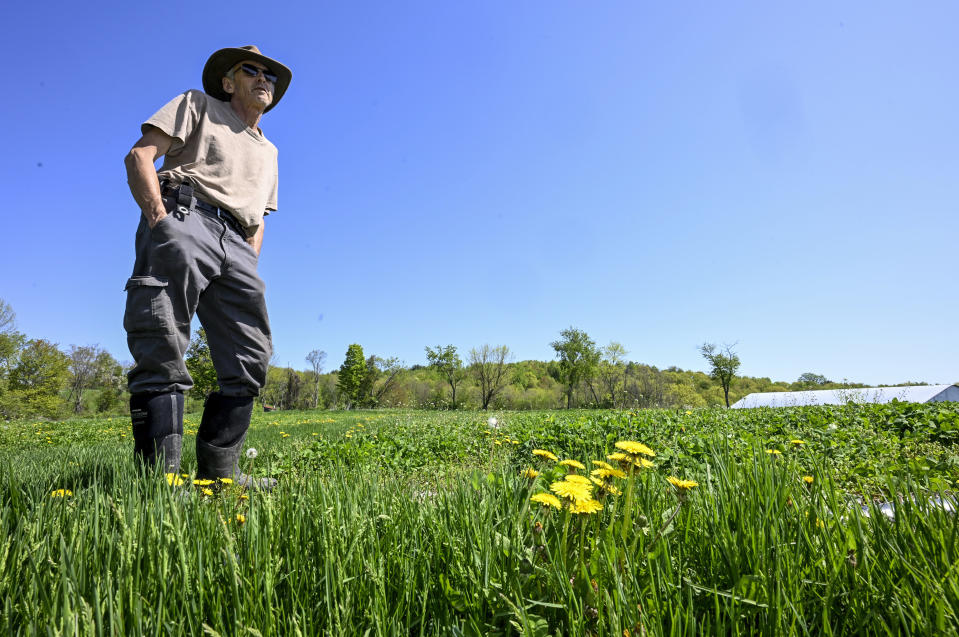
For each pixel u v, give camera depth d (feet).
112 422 62.64
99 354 219.61
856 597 3.03
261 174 10.34
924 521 3.56
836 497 4.30
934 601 2.72
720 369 209.56
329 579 3.17
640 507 4.47
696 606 3.32
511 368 261.03
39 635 2.71
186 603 3.05
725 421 25.43
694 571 3.70
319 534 3.95
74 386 210.38
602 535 3.77
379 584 3.29
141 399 8.30
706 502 4.42
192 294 8.70
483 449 17.62
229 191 9.50
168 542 3.62
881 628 2.82
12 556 3.48
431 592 3.70
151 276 8.30
